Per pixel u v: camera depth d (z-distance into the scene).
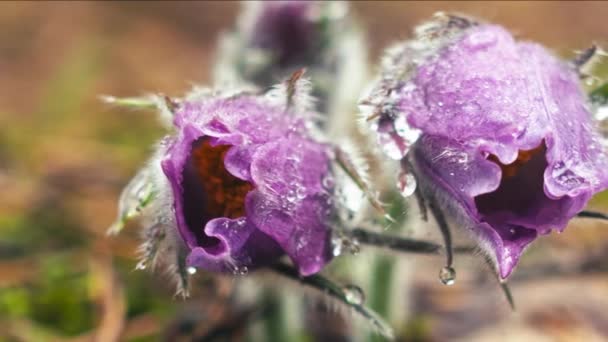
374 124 0.28
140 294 0.36
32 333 0.34
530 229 0.27
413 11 0.64
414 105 0.28
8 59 0.59
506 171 0.27
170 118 0.28
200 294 0.35
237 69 0.34
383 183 0.29
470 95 0.27
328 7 0.34
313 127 0.28
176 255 0.27
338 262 0.29
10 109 0.54
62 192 0.40
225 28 0.65
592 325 0.35
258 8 0.34
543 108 0.27
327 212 0.28
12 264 0.37
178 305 0.35
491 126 0.27
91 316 0.35
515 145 0.26
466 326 0.35
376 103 0.28
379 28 0.62
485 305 0.36
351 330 0.35
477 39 0.28
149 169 0.28
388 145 0.27
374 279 0.33
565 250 0.36
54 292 0.35
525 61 0.28
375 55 0.49
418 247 0.29
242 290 0.34
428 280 0.37
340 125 0.34
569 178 0.26
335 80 0.34
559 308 0.36
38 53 0.60
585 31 0.61
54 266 0.36
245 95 0.28
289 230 0.27
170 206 0.27
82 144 0.47
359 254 0.29
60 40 0.61
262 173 0.27
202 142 0.27
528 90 0.27
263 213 0.27
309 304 0.35
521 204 0.27
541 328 0.35
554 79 0.28
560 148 0.26
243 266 0.27
